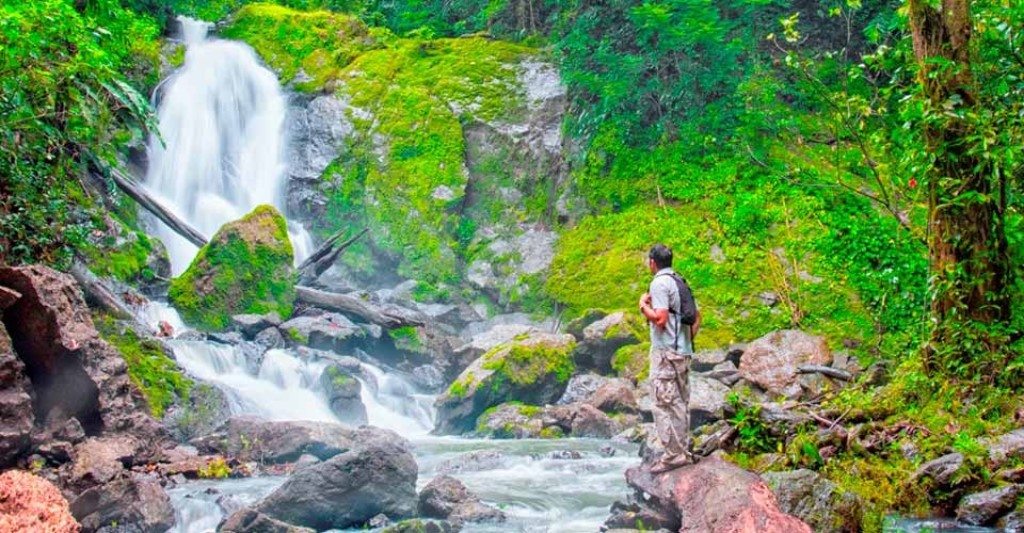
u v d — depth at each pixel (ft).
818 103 65.77
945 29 33.12
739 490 23.80
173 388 41.63
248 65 80.94
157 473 33.73
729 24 64.85
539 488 32.96
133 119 69.56
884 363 41.34
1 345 30.66
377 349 58.54
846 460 28.86
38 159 44.47
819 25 68.28
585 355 54.24
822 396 38.52
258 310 56.34
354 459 28.81
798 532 22.18
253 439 37.42
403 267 71.56
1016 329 32.04
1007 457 27.27
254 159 77.66
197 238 62.18
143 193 60.90
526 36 84.74
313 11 91.66
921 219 50.60
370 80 80.07
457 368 57.57
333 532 27.96
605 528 26.53
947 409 30.91
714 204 61.21
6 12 38.75
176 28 83.66
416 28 93.15
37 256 43.50
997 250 32.71
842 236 55.83
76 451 31.22
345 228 68.44
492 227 72.49
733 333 54.34
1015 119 31.83
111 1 61.31
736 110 64.23
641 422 46.50
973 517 25.16
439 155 74.79
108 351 35.47
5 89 40.91
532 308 65.31
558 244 67.41
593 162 67.87
